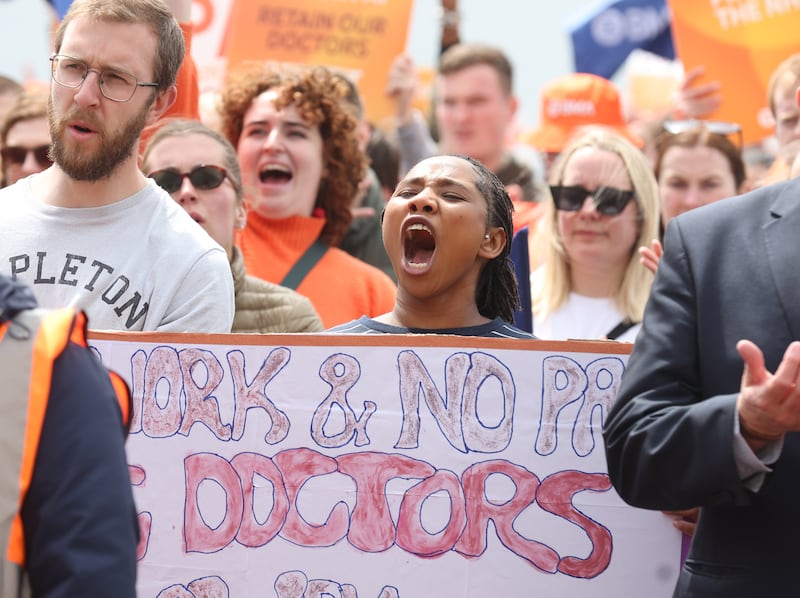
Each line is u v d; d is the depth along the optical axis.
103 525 4.40
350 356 6.35
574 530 6.25
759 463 4.90
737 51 12.39
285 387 6.36
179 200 8.43
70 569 4.31
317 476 6.30
